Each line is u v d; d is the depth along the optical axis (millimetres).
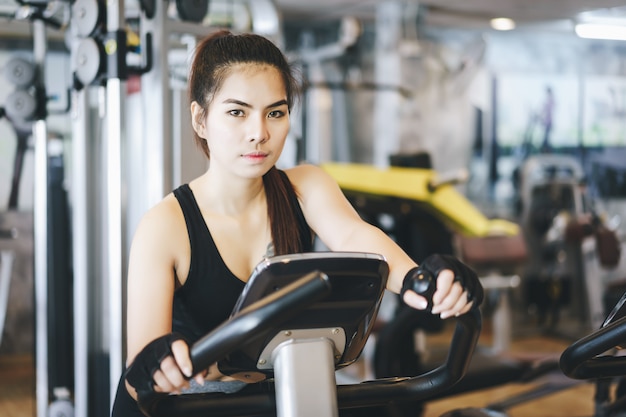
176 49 2746
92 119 3129
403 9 5773
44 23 2904
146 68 2357
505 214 6785
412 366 3070
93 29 2326
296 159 3273
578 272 6375
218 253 1309
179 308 1348
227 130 1166
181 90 2424
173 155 2416
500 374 2824
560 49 6984
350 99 6504
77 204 2633
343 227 1349
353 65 6562
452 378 1180
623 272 6469
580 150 7059
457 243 5367
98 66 2301
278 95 1166
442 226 4172
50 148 3773
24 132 4199
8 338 5129
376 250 1271
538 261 6527
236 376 1156
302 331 1085
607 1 5625
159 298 1222
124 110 2285
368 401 1196
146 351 1002
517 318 6492
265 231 1362
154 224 1262
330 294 1048
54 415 2885
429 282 975
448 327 6234
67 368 3330
